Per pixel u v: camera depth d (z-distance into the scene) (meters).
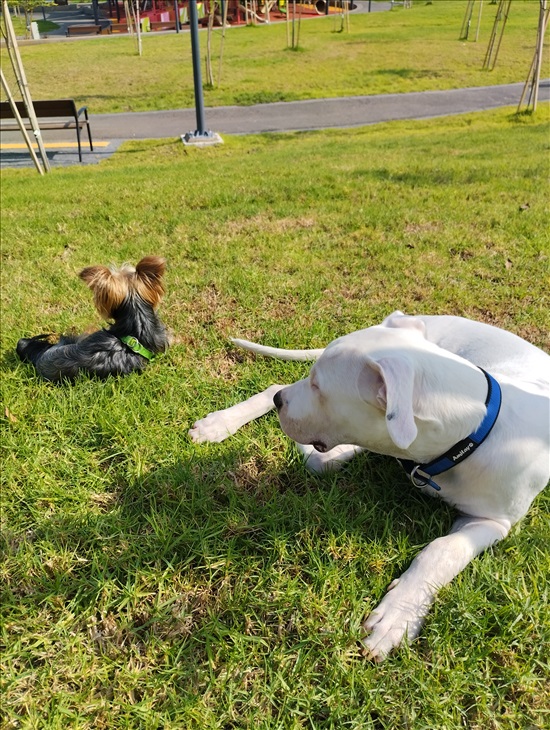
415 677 0.63
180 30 12.10
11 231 1.99
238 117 5.71
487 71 7.30
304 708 0.61
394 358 0.65
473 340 0.96
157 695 0.63
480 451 0.74
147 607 0.72
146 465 0.93
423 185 2.39
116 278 1.19
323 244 1.78
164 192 2.45
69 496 0.87
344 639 0.67
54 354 1.14
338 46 9.09
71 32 12.59
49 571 0.76
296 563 0.76
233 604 0.71
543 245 1.71
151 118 5.77
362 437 0.74
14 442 0.96
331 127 5.26
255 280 1.52
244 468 0.93
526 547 0.77
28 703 0.62
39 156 4.55
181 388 1.12
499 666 0.64
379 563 0.75
